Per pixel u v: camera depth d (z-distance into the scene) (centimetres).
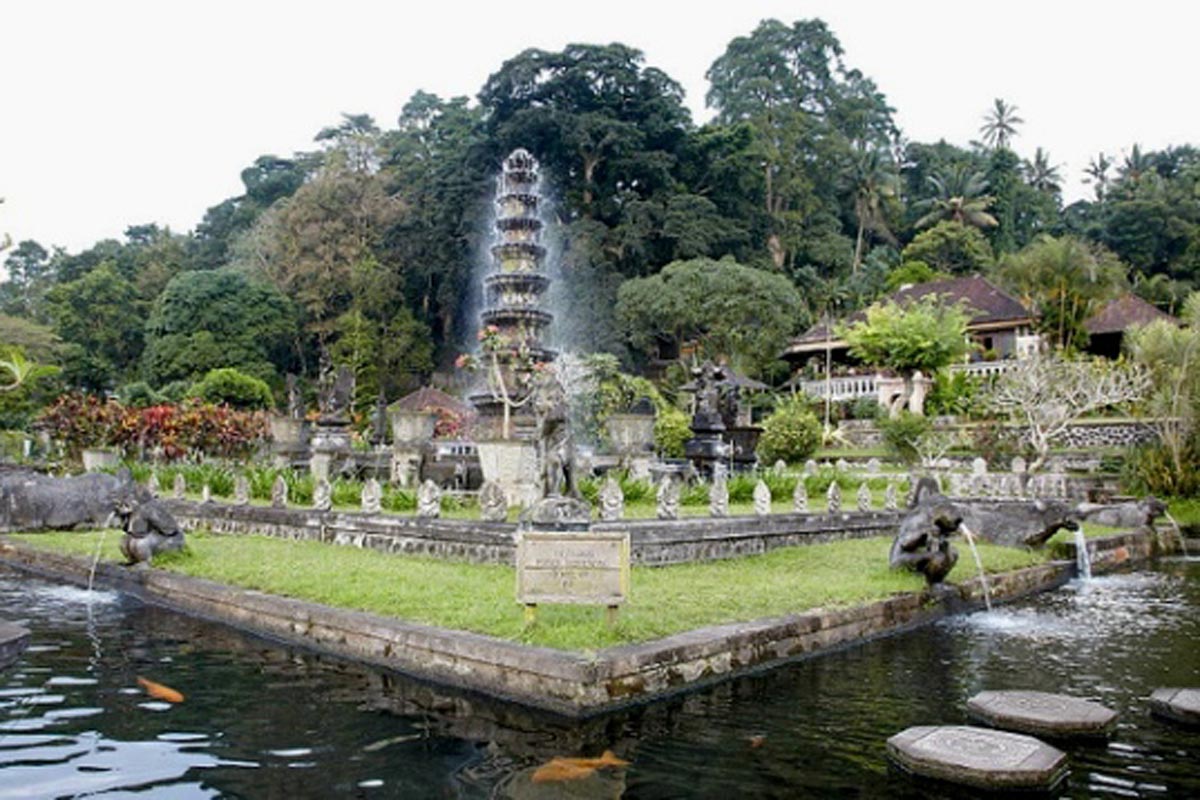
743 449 2394
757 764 553
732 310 4584
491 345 1914
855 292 6003
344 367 2298
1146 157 7488
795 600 890
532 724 616
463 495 1658
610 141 5144
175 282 5253
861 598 933
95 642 863
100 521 1717
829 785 524
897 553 1090
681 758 560
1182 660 847
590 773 533
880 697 703
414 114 7144
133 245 7300
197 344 5038
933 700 699
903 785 526
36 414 3509
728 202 5716
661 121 5403
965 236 6638
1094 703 666
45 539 1478
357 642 781
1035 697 679
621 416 1991
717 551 1219
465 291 5391
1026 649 888
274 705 658
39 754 562
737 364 4716
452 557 1142
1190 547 1962
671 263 4994
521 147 5191
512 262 2156
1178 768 562
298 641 847
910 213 7544
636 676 647
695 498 1675
